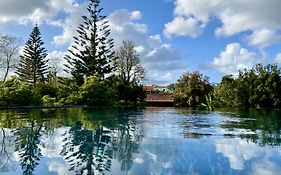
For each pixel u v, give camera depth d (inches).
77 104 1002.1
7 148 245.9
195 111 892.0
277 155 226.8
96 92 1021.8
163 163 201.2
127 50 1483.8
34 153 227.9
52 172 176.9
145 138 309.9
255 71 1045.2
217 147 259.6
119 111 820.0
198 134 340.2
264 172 179.8
